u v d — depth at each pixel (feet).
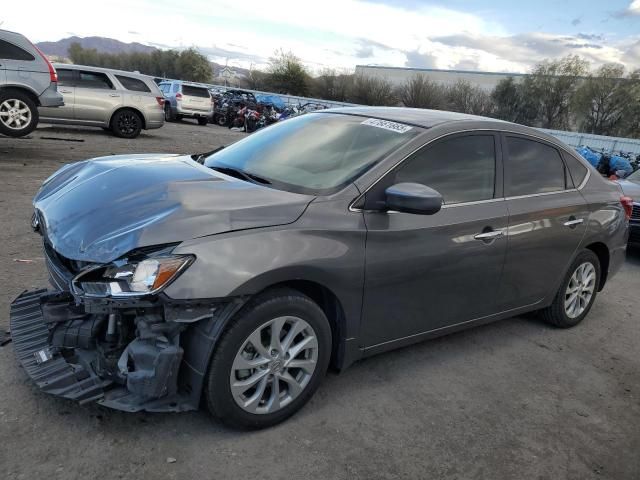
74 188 10.41
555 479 9.16
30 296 11.39
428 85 190.19
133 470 8.04
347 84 203.00
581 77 177.17
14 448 8.15
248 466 8.43
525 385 12.17
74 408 9.20
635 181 28.14
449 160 11.59
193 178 10.28
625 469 9.66
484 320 12.91
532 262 13.35
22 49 31.22
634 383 12.96
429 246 10.84
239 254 8.40
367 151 11.00
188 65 270.26
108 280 8.00
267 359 9.09
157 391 8.20
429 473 8.87
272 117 83.82
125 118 47.01
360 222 9.88
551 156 14.21
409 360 12.61
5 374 9.87
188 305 8.11
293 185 10.43
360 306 10.13
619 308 18.35
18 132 31.78
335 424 9.78
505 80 188.55
